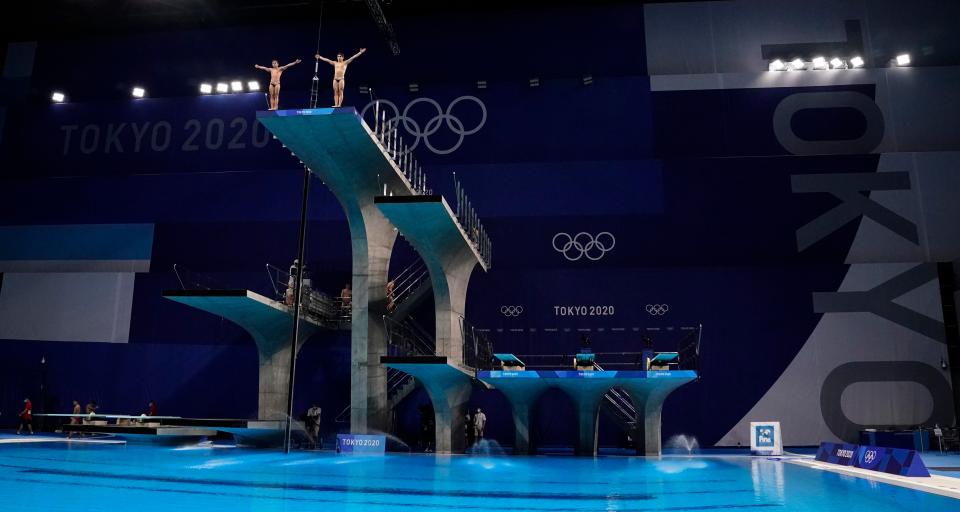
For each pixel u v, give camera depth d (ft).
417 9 102.01
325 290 90.58
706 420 84.12
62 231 96.78
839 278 86.43
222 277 92.79
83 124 101.60
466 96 97.55
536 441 82.33
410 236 65.67
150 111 101.19
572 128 95.09
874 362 83.82
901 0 97.25
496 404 86.58
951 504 30.19
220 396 88.69
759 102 93.91
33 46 106.32
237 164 97.81
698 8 99.60
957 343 83.66
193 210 95.61
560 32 100.22
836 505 30.04
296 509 27.63
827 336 84.99
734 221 89.66
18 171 100.78
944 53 94.99
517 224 91.56
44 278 94.48
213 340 90.58
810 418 83.10
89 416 71.31
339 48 102.01
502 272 89.92
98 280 93.71
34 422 89.97
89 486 34.17
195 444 79.92
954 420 81.87
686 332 86.22
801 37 97.14
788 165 90.94
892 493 34.50
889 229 87.92
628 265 89.25
